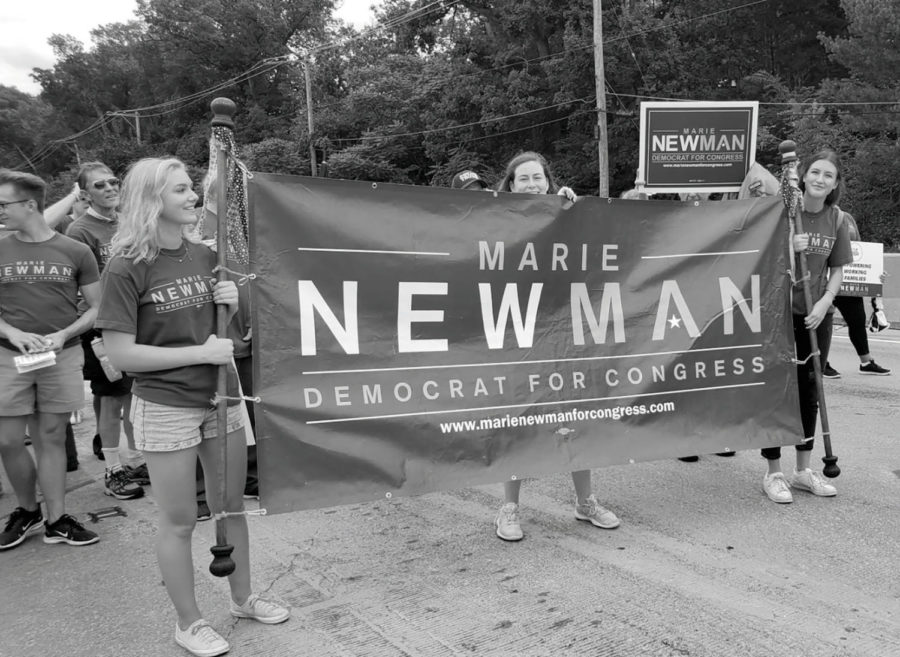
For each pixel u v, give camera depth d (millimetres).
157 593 3256
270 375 2979
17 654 2764
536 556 3494
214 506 2840
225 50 62781
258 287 2965
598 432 3684
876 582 3141
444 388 3354
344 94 54812
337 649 2717
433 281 3348
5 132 82438
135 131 71938
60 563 3604
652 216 3871
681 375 3877
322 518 4078
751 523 3842
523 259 3559
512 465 3477
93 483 4895
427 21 38875
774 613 2893
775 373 4059
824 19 29500
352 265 3164
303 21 62156
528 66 32812
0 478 4918
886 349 9344
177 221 2529
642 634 2760
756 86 29453
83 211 5789
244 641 2793
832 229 4168
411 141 40906
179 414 2561
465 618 2920
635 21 28484
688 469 4785
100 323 2469
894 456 4949
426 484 3273
